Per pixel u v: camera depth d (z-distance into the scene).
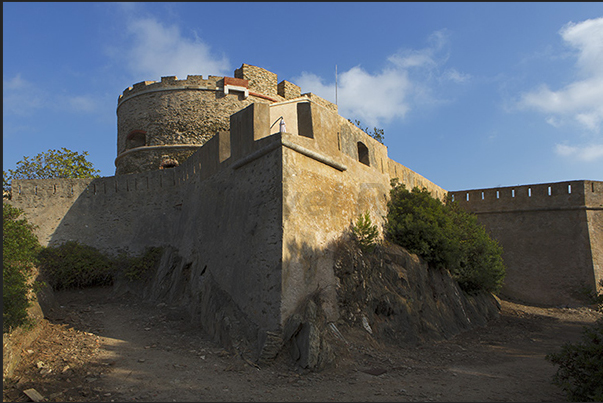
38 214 16.33
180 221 15.30
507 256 22.23
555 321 17.36
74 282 14.77
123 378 7.73
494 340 13.55
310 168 11.32
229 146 13.48
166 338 10.39
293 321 9.14
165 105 20.39
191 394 7.16
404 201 16.33
